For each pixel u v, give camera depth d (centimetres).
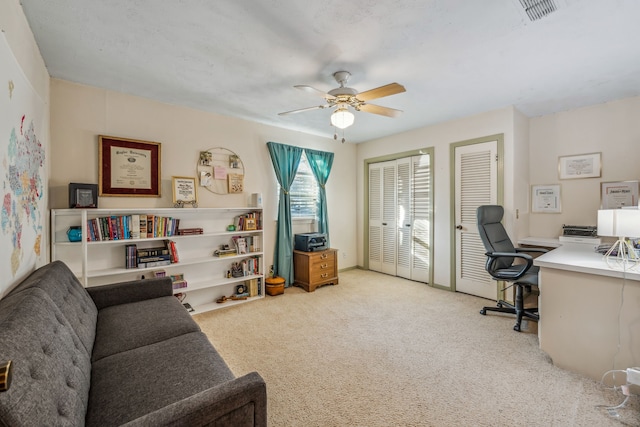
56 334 108
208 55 225
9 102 137
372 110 262
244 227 371
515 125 340
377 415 162
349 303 347
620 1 165
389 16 178
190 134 340
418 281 439
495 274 286
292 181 423
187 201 331
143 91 293
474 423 156
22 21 170
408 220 452
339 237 504
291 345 243
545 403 171
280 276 404
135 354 144
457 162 386
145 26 188
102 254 286
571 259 217
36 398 75
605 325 188
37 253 193
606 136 327
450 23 185
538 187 374
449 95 304
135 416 104
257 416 100
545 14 176
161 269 314
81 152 274
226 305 338
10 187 138
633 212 188
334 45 210
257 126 397
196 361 138
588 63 238
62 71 249
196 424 88
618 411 163
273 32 195
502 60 232
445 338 255
